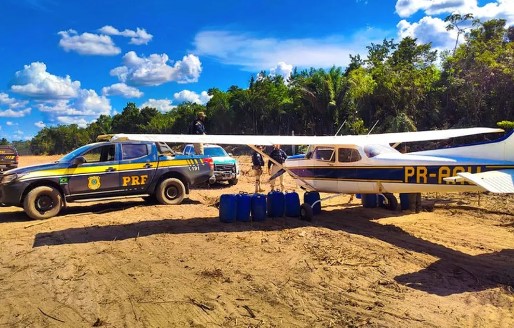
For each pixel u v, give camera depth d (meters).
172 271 6.11
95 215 10.08
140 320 4.57
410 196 10.38
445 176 8.05
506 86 25.09
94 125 99.69
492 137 23.91
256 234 8.15
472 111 27.47
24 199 9.72
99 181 10.51
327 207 11.24
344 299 5.06
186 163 11.70
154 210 10.59
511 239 7.61
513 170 6.94
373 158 9.05
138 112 88.88
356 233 8.25
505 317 4.53
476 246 7.21
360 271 6.03
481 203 10.80
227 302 5.02
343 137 10.20
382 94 31.12
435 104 30.05
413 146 27.39
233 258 6.68
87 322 4.54
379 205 10.95
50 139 103.25
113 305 4.96
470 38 32.16
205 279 5.77
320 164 10.09
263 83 49.91
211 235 8.05
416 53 39.25
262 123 50.44
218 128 53.84
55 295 5.28
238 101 50.06
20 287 5.55
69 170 10.18
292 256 6.74
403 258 6.59
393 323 4.39
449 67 30.80
